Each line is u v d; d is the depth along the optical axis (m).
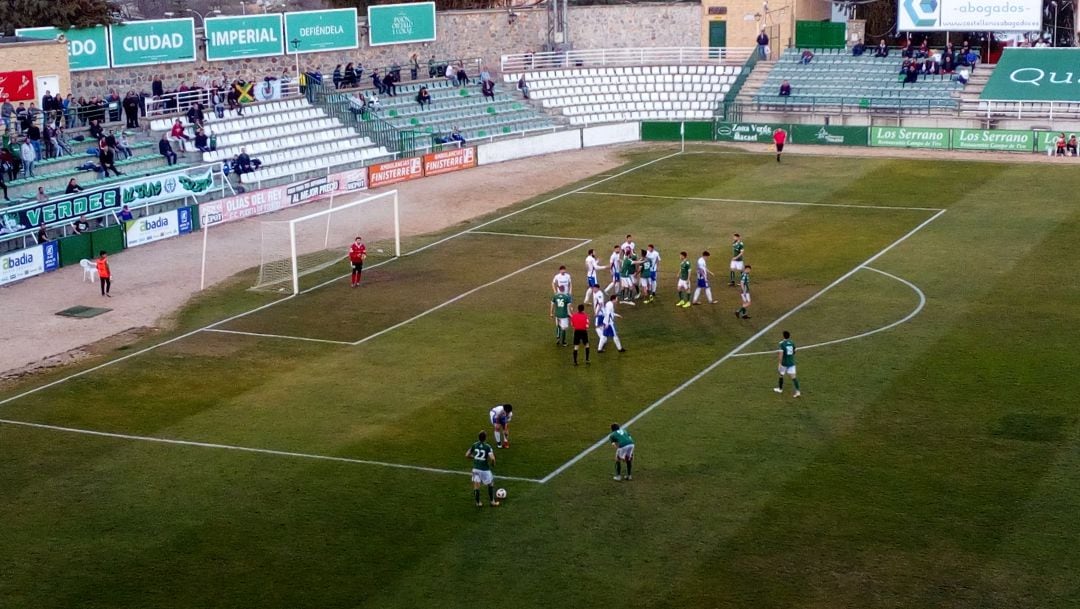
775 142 79.31
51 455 34.91
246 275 54.44
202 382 40.84
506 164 78.81
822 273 51.62
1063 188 66.38
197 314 48.81
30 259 54.53
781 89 85.88
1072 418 35.34
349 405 38.25
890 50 89.38
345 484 32.44
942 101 82.62
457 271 54.00
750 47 93.12
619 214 63.72
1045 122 79.12
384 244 59.34
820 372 39.84
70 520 30.78
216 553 28.88
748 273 46.31
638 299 49.25
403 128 79.75
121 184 60.59
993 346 41.75
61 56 68.62
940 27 86.38
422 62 89.06
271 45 80.44
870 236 57.53
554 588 26.86
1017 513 29.66
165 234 61.28
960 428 34.91
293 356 43.28
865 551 28.05
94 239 57.59
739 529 29.28
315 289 51.91
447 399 38.53
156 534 29.91
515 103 86.94
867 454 33.31
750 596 26.28
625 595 26.48
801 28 91.25
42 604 26.83
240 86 74.88
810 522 29.53
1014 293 47.72
